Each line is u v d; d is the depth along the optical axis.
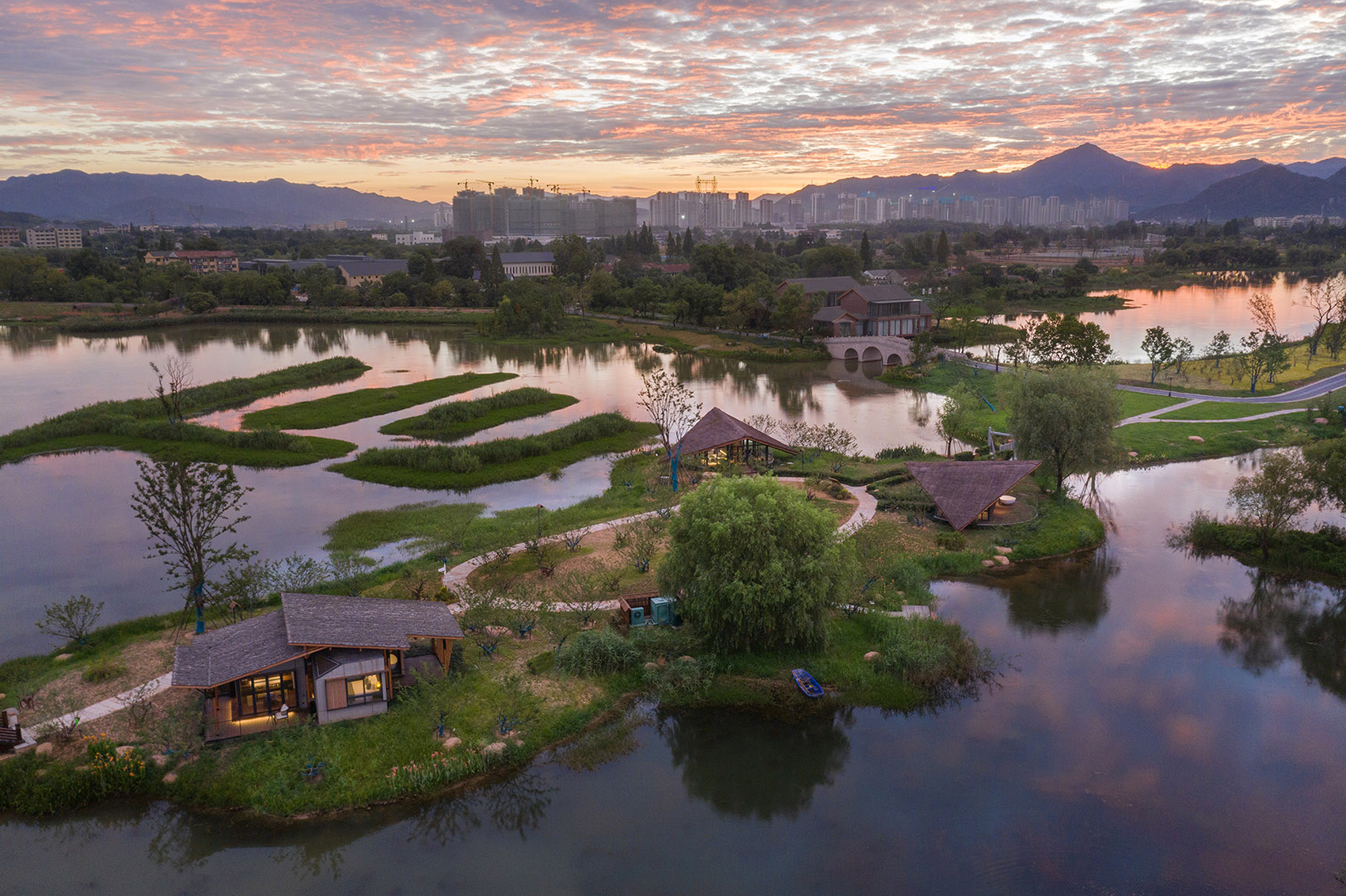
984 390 109.81
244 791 32.09
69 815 31.70
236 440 84.88
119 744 34.25
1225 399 101.06
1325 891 27.70
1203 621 47.44
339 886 28.42
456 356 149.38
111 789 32.44
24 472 77.50
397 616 38.78
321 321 198.00
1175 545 58.44
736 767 35.09
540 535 56.66
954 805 32.38
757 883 28.42
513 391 107.25
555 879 28.72
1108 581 52.84
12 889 28.14
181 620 46.16
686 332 174.25
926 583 51.41
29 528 62.91
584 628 44.09
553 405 104.81
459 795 33.00
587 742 36.50
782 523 42.19
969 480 60.09
